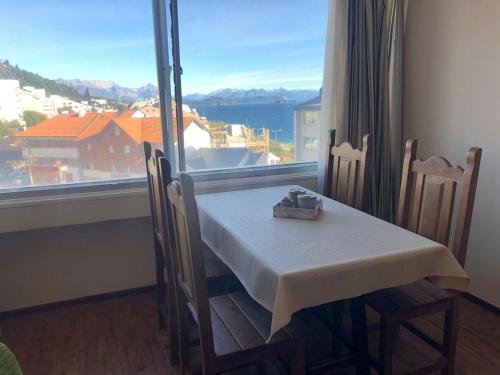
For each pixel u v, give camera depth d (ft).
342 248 4.92
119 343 7.14
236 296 5.70
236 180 8.93
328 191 8.20
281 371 6.20
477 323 7.43
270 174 9.34
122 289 8.85
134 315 8.07
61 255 8.25
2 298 8.01
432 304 5.37
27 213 7.52
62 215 7.75
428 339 5.93
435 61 8.48
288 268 4.37
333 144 8.09
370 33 8.65
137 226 8.67
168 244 5.84
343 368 6.08
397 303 5.38
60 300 8.43
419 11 8.71
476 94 7.68
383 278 4.71
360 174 7.18
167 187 5.16
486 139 7.59
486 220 7.75
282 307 4.20
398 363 6.40
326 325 6.45
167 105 8.43
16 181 7.77
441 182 5.73
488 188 7.64
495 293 7.73
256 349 4.59
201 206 6.79
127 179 8.44
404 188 6.43
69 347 7.05
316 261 4.54
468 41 7.72
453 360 5.70
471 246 8.09
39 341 7.25
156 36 8.07
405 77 9.29
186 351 5.70
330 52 8.67
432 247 4.96
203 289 4.30
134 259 8.79
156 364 6.56
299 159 9.66
